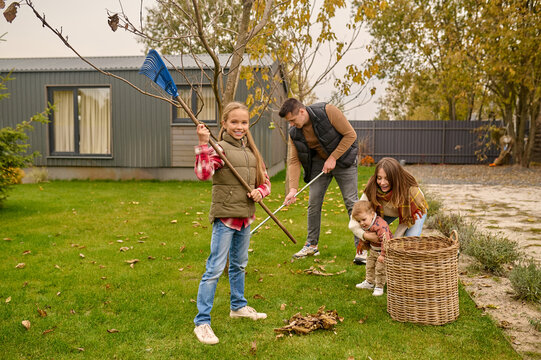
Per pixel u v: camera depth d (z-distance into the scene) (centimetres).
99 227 611
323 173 449
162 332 293
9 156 728
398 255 302
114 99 1206
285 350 268
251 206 298
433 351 264
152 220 659
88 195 917
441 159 2011
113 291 366
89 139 1237
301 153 452
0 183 728
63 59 1345
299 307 334
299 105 423
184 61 1130
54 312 324
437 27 1812
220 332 293
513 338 281
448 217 598
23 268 427
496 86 1599
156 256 470
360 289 372
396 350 266
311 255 468
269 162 1177
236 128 290
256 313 316
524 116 1662
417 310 300
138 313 323
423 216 352
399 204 344
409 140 2028
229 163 280
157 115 1197
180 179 1220
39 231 584
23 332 292
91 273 411
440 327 297
